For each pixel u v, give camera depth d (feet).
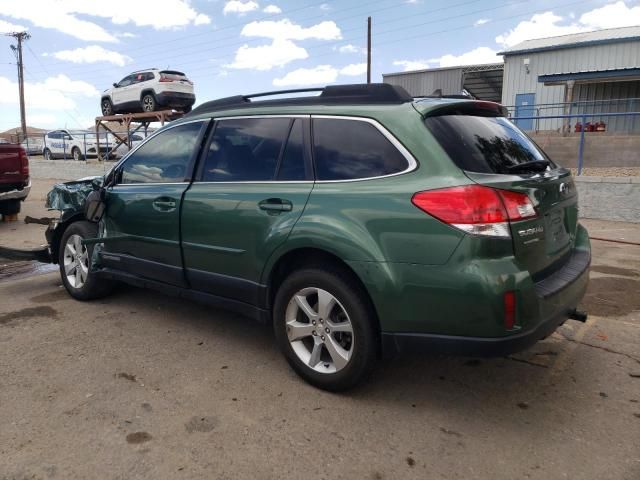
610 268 20.16
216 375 11.29
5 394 10.40
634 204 30.60
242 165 11.85
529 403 10.16
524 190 8.92
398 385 10.85
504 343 8.46
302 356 10.81
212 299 12.39
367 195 9.50
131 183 14.49
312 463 8.30
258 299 11.27
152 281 13.92
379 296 9.22
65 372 11.37
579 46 73.51
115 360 12.01
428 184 8.90
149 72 63.41
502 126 10.93
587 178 31.89
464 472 8.09
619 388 10.71
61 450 8.59
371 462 8.33
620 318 14.67
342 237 9.53
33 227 31.19
